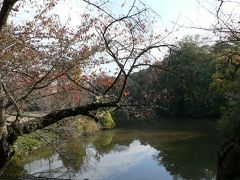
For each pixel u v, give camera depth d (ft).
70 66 31.22
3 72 30.07
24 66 32.50
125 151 97.14
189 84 24.68
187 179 69.87
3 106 24.54
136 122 164.55
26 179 59.88
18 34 32.60
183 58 24.56
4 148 24.08
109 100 25.59
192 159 85.46
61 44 33.53
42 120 25.45
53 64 32.04
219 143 102.89
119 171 75.41
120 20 24.85
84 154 84.33
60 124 36.65
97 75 30.48
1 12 21.63
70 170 69.67
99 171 74.13
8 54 30.73
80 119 44.75
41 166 73.10
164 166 80.07
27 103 32.83
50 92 35.68
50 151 84.33
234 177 21.83
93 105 24.97
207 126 144.36
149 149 99.91
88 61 32.53
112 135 125.59
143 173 74.43
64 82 34.24
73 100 35.37
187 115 178.29
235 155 22.15
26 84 32.58
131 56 25.67
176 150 97.04
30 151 81.46
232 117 72.79
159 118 178.91
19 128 24.79
